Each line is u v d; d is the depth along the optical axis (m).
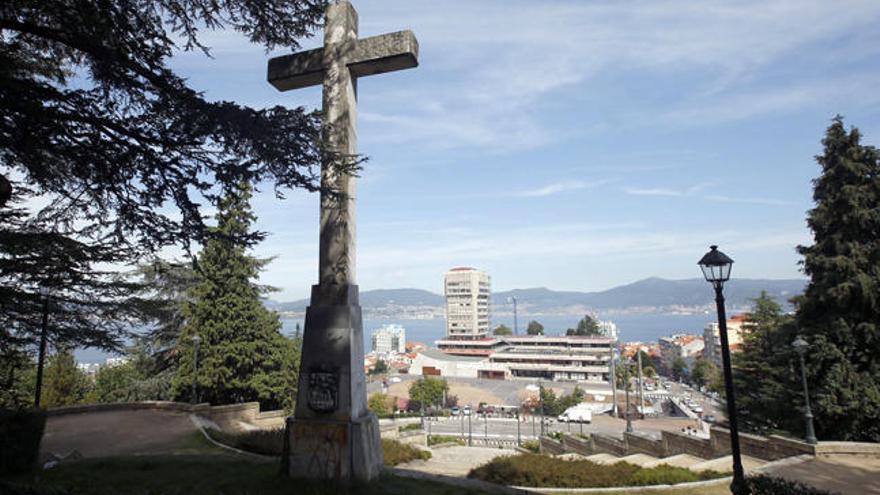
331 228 8.66
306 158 6.64
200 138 6.11
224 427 19.39
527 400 83.31
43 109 5.26
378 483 8.04
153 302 18.53
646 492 10.52
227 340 25.38
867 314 19.03
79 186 6.92
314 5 7.49
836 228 20.44
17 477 9.01
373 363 155.75
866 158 20.17
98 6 5.68
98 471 9.44
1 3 5.55
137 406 20.66
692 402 86.38
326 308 8.47
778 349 21.83
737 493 7.99
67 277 12.81
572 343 127.38
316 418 8.23
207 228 6.61
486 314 174.88
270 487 7.79
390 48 8.74
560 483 11.69
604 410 74.38
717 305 8.54
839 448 13.20
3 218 10.25
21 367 13.06
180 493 7.72
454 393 96.25
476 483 8.73
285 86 9.73
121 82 6.18
